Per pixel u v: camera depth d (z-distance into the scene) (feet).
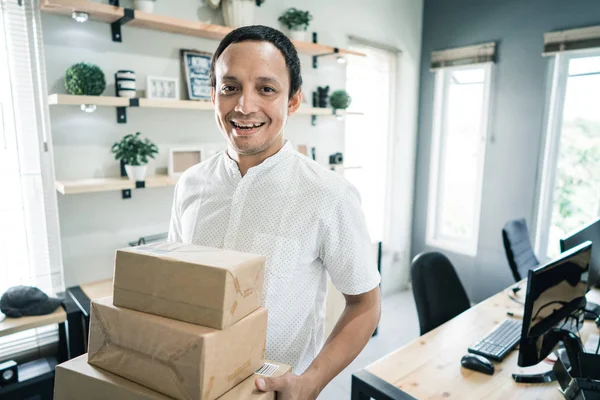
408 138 12.50
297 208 2.97
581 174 9.95
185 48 7.49
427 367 4.69
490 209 11.27
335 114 9.32
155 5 7.07
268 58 2.66
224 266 2.06
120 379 2.19
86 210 6.85
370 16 10.80
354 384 4.50
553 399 4.12
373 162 11.71
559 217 10.48
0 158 6.19
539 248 10.73
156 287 2.17
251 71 2.64
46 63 6.21
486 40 10.88
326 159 10.23
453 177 12.34
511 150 10.68
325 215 2.93
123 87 6.44
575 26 9.32
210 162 3.43
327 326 8.50
